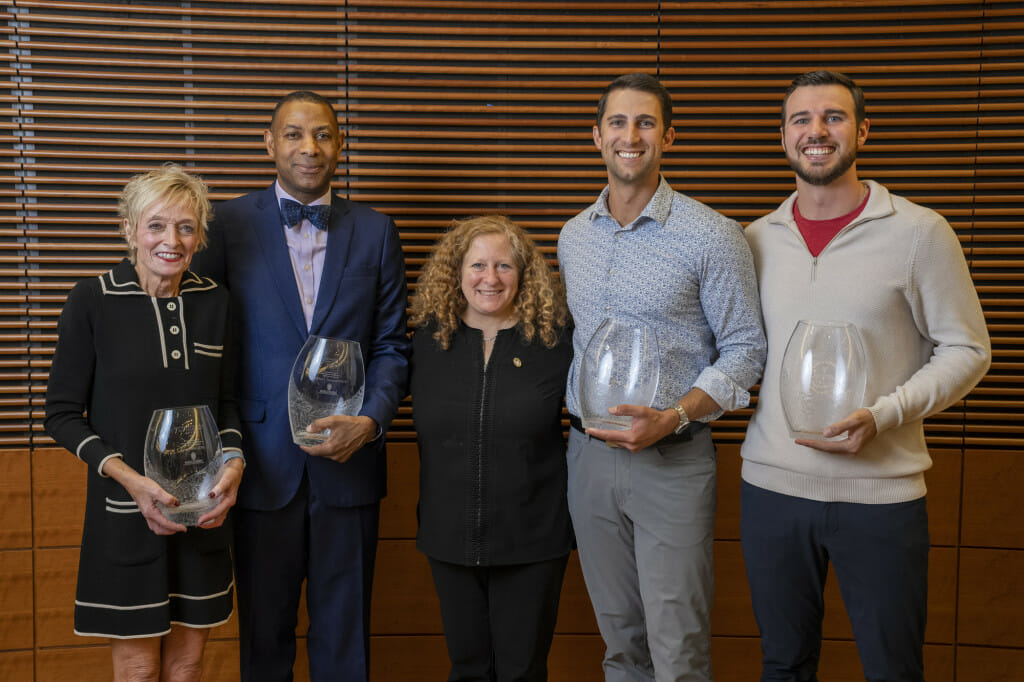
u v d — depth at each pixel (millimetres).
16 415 2873
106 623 2018
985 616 2939
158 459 1903
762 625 2184
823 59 2920
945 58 2908
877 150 2902
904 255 2000
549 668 3035
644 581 2225
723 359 2160
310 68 2889
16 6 2799
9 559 2873
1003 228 2910
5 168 2852
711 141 2979
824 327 1825
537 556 2260
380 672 3029
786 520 2092
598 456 2258
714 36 2947
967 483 2926
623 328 1860
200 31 2893
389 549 3014
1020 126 2889
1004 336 2895
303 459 2332
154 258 2037
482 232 2297
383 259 2457
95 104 2857
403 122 2928
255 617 2363
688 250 2158
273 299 2338
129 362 2037
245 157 2895
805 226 2146
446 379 2309
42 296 2861
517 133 2941
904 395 1941
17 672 2893
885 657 2035
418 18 2910
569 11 2941
